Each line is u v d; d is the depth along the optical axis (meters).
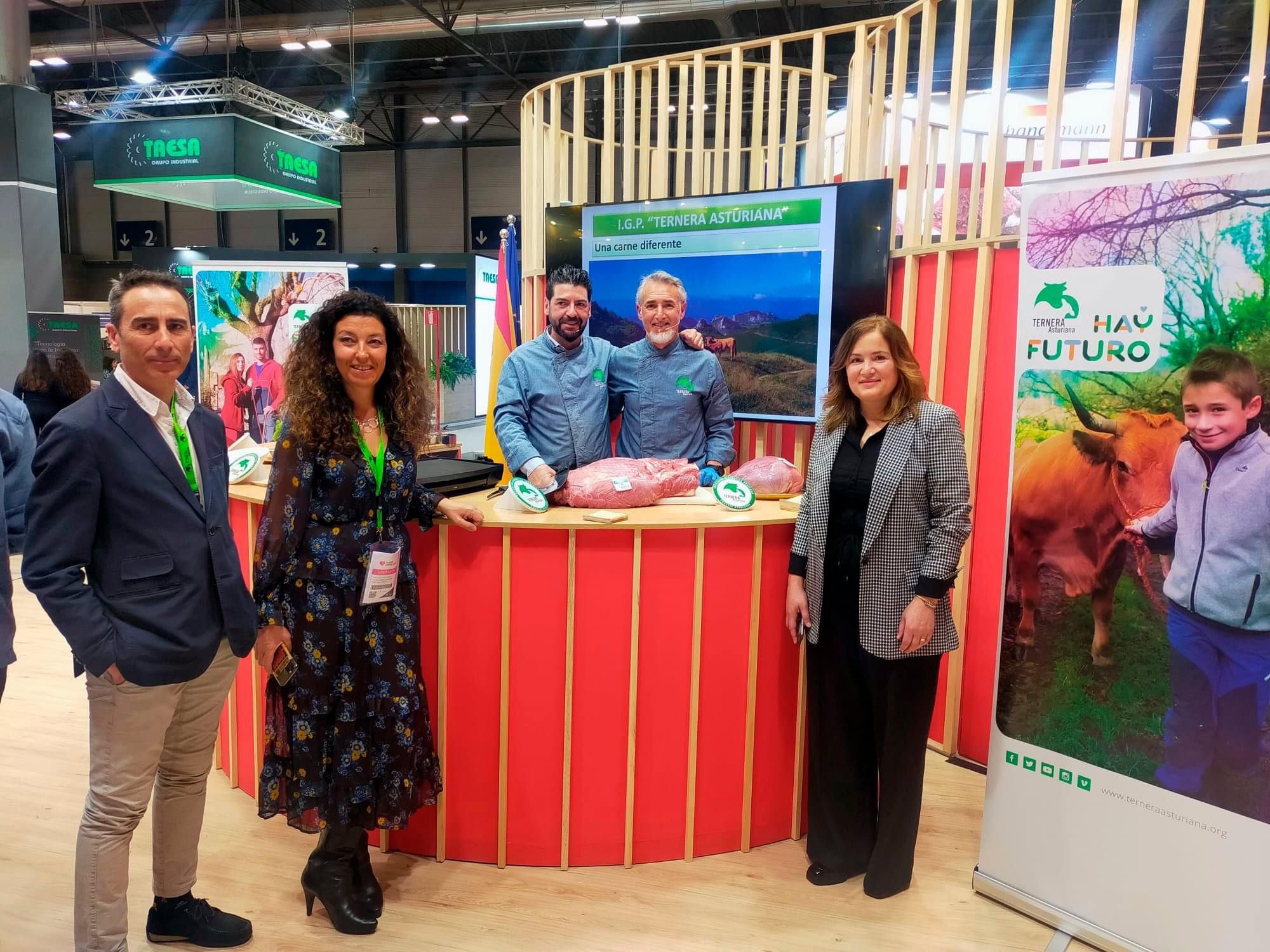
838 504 2.28
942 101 7.00
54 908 2.23
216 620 1.87
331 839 2.17
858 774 2.38
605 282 3.72
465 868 2.45
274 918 2.21
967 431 3.08
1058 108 2.62
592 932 2.17
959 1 2.95
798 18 10.91
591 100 14.37
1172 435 1.98
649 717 2.42
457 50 13.37
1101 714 2.12
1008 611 2.30
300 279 5.52
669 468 2.60
